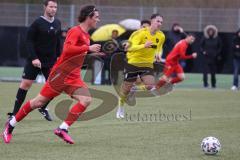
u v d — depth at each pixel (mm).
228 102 47375
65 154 24109
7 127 26672
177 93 54688
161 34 37938
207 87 63688
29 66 32969
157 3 95750
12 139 27531
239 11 80062
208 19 81000
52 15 33281
